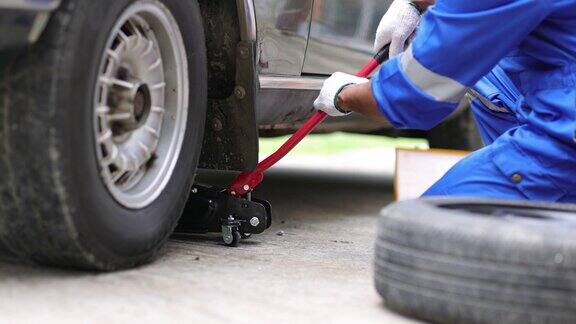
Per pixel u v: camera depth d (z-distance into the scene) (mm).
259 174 4832
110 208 3822
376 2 6055
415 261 3342
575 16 3875
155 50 4160
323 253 4754
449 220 3311
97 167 3742
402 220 3426
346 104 4301
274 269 4238
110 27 3756
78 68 3586
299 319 3395
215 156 4816
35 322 3232
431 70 3865
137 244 4012
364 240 5289
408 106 3979
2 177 3607
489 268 3176
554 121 3938
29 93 3525
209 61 4668
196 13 4328
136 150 4090
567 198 4008
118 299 3543
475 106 4969
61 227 3650
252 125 4676
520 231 3164
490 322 3189
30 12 3348
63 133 3549
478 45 3799
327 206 7000
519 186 4020
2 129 3555
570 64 3914
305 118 5750
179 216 4375
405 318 3471
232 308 3494
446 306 3264
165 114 4285
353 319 3428
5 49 3385
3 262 4055
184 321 3299
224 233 4750
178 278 3932
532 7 3742
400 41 4594
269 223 4867
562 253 3094
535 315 3131
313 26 5465
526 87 4098
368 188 8633
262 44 4992
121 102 3943
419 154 6230
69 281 3783
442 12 3826
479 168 4141
